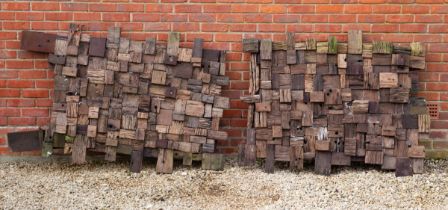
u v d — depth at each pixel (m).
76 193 3.01
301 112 3.31
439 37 3.40
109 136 3.32
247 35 3.43
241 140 3.50
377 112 3.30
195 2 3.40
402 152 3.29
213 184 3.15
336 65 3.32
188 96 3.35
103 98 3.33
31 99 3.44
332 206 2.84
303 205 2.86
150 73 3.34
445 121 3.45
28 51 3.40
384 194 3.00
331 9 3.40
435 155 3.47
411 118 3.29
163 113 3.35
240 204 2.88
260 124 3.33
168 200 2.93
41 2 3.38
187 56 3.33
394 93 3.29
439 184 3.13
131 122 3.33
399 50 3.32
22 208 2.81
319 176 3.27
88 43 3.34
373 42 3.31
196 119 3.35
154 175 3.29
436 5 3.38
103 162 3.50
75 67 3.33
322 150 3.29
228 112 3.49
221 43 3.43
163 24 3.41
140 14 3.40
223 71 3.36
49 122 3.45
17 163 3.46
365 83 3.30
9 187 3.08
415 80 3.34
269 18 3.41
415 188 3.08
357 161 3.35
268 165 3.32
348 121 3.30
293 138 3.31
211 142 3.35
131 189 3.07
